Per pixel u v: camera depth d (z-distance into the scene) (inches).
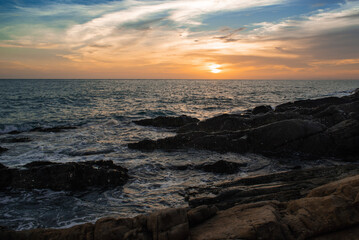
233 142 436.5
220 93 2516.0
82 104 1395.2
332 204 157.8
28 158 436.5
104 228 157.8
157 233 151.3
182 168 370.9
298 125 424.8
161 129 700.7
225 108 1261.1
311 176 289.9
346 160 386.6
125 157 431.2
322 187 192.9
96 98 1785.2
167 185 311.1
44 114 1026.7
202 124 548.7
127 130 688.4
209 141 450.0
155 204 259.0
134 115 1016.2
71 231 164.4
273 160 394.3
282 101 1612.9
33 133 655.8
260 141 430.3
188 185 307.6
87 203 267.4
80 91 2664.9
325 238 144.5
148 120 759.1
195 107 1300.4
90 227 163.9
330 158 396.8
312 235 146.7
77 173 306.7
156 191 292.7
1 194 289.1
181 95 2197.3
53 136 617.9
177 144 467.5
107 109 1192.2
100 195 286.4
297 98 1806.1
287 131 422.9
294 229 150.9
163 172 359.3
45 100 1588.3
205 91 2908.5
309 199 171.3
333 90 2844.5
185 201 261.1
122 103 1470.2
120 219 163.5
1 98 1688.0
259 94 2322.8
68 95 2042.3
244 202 232.1
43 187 299.1
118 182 316.2
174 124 721.6
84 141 562.6
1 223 227.8
